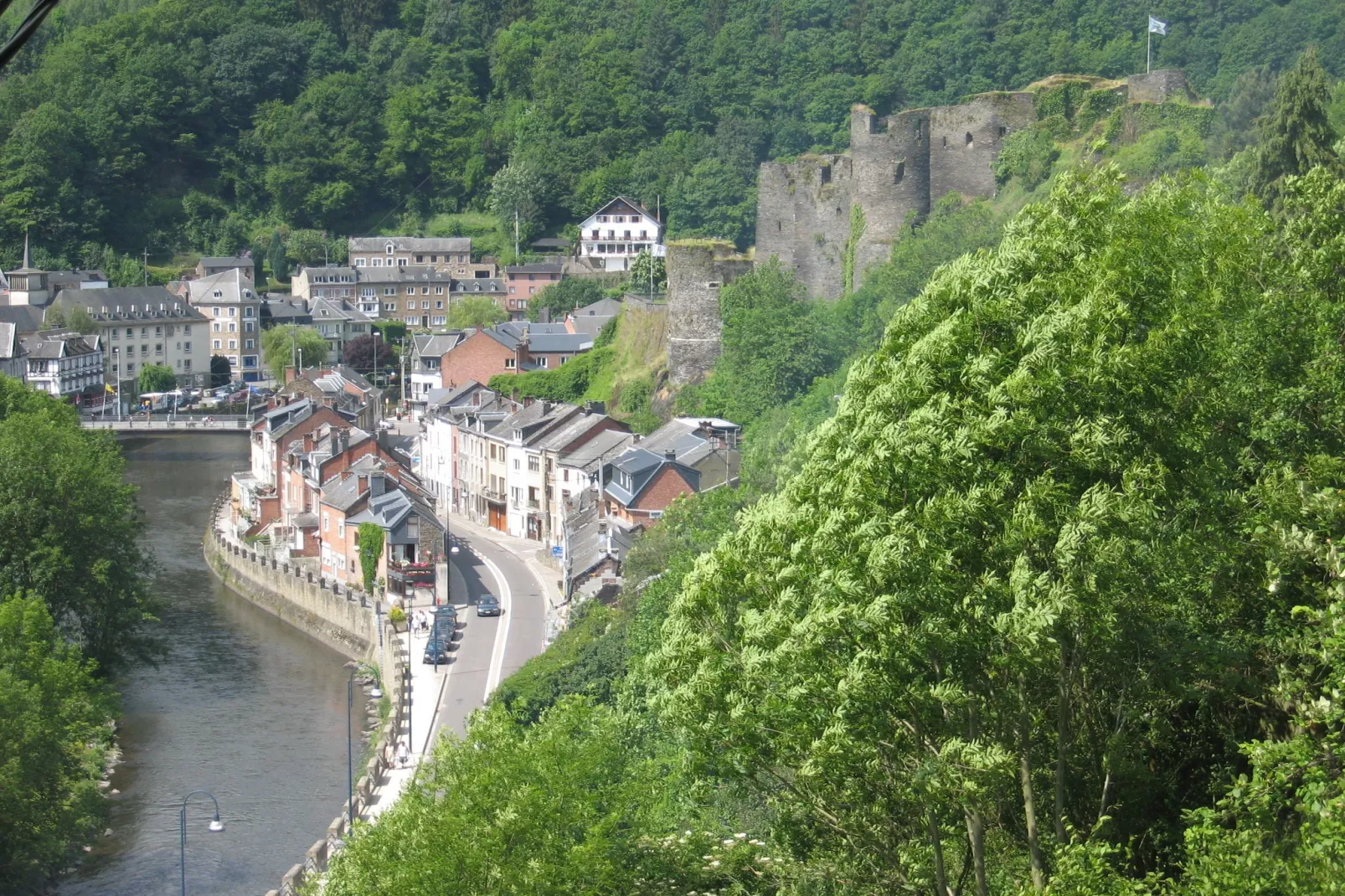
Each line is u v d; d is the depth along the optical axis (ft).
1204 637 105.81
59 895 204.44
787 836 123.75
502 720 137.39
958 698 101.45
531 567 376.07
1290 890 84.43
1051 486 100.68
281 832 224.74
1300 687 99.66
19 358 639.76
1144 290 108.88
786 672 107.96
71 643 278.87
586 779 132.98
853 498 108.17
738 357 387.75
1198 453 107.45
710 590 119.24
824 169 410.31
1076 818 116.47
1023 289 111.65
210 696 288.71
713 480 341.62
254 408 616.80
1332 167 231.71
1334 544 98.89
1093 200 115.96
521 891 122.72
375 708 277.03
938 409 106.73
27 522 277.85
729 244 424.05
